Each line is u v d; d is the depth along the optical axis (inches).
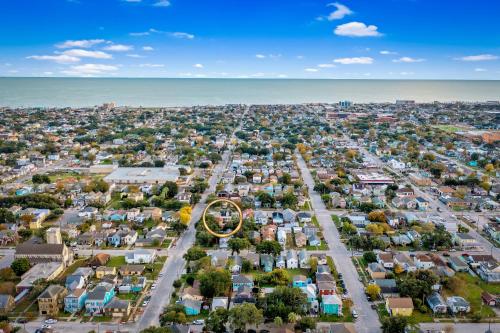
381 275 7455.7
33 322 6269.7
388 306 6486.2
